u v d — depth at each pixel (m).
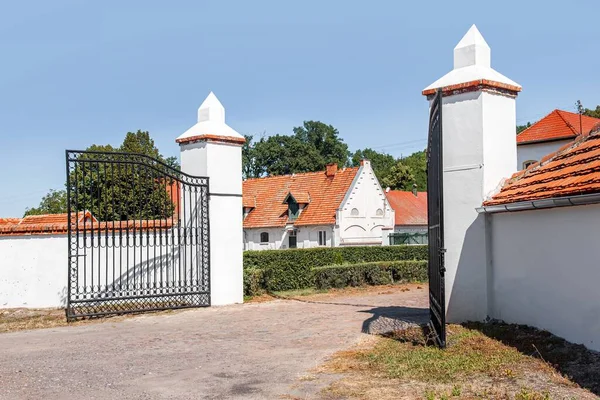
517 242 9.60
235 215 16.50
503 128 10.68
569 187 8.28
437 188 9.27
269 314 14.25
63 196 47.66
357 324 12.00
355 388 7.02
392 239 45.16
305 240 43.66
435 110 9.28
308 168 78.81
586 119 33.22
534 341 8.47
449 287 10.64
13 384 7.78
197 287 15.81
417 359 8.12
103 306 15.08
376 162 93.94
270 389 7.20
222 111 16.70
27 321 13.98
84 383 7.78
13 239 16.25
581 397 6.07
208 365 8.72
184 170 16.53
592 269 7.88
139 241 16.14
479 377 7.09
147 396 7.08
